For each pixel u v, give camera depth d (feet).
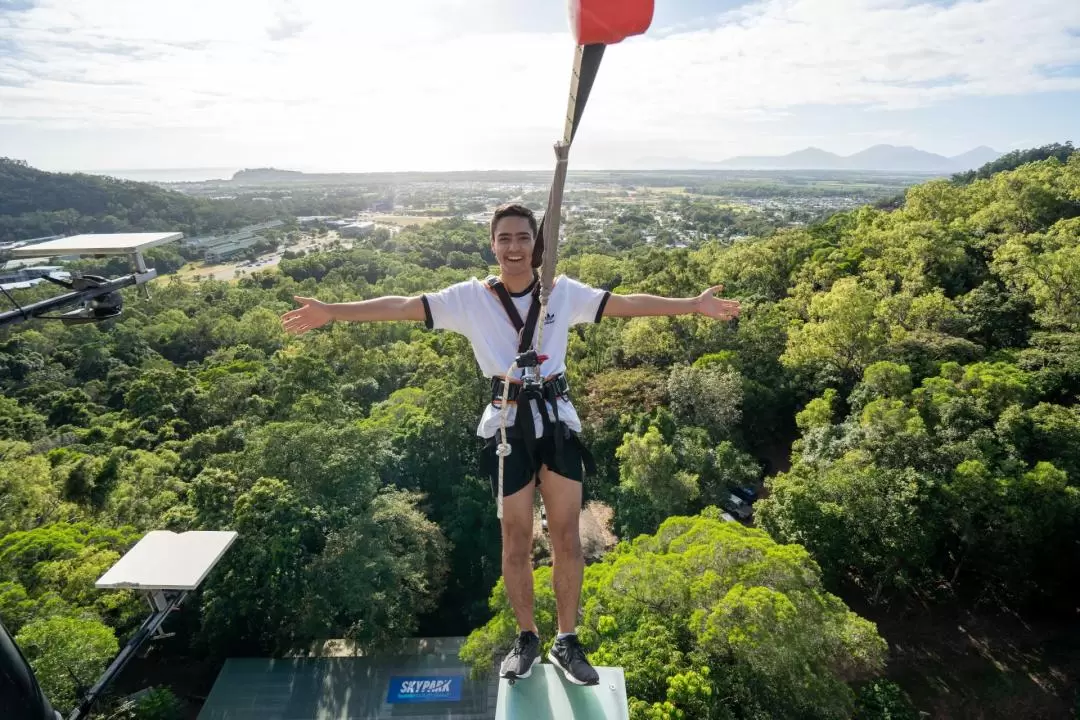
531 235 12.22
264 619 81.71
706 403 114.42
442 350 176.04
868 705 66.39
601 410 123.65
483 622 88.58
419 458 108.47
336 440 91.25
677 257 170.40
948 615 86.63
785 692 55.01
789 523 84.33
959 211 180.04
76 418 162.81
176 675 84.53
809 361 126.72
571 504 12.48
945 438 91.35
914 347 119.96
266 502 82.53
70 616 64.44
